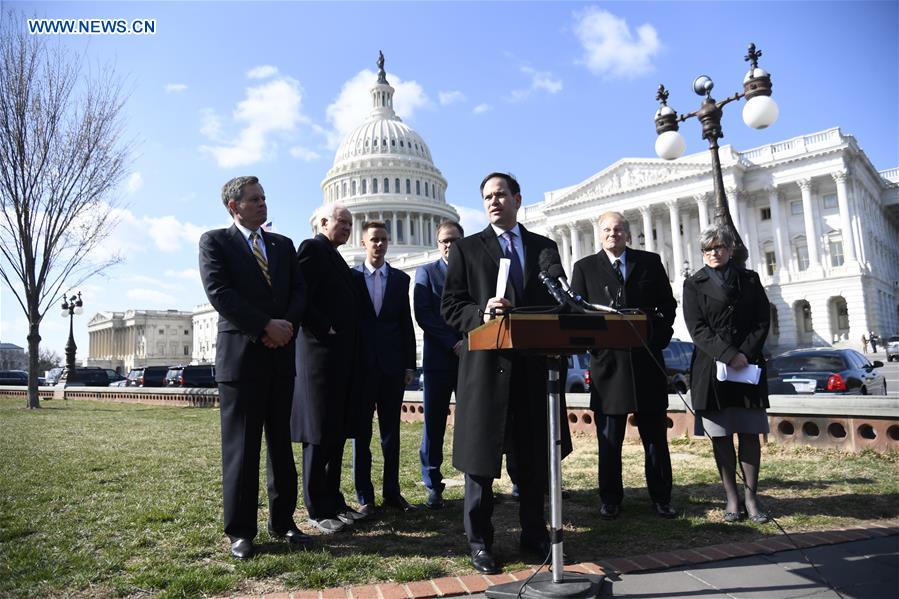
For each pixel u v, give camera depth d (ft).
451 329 19.49
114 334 440.45
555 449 11.02
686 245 206.69
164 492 19.56
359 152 331.98
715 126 35.09
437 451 18.72
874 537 13.78
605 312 10.64
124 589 11.34
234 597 11.04
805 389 36.94
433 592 11.05
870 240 196.13
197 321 403.34
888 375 97.45
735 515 15.62
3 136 63.26
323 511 16.08
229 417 14.03
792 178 184.03
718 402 15.65
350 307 16.94
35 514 16.75
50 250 69.05
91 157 67.92
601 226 18.30
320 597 10.81
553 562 10.92
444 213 326.85
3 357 435.53
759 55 32.89
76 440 34.19
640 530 15.03
